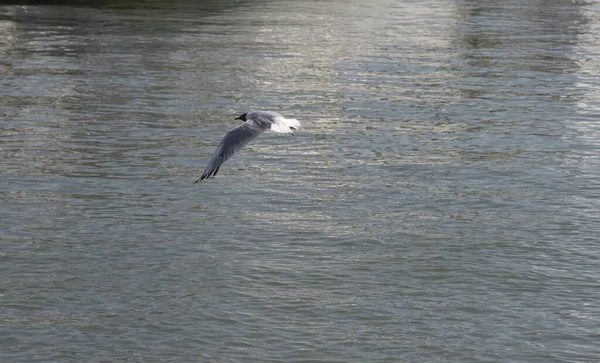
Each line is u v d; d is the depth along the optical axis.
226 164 19.73
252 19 39.38
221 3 43.94
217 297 13.57
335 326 12.81
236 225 16.33
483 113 24.42
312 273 14.45
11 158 19.73
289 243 15.58
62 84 26.69
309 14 41.16
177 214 16.81
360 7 43.81
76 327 12.67
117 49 32.06
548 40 36.12
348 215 16.89
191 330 12.62
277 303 13.44
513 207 17.42
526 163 20.08
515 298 13.74
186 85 26.83
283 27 37.38
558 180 18.98
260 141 21.45
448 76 29.08
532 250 15.42
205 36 34.88
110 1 43.78
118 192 17.89
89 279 14.12
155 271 14.42
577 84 28.28
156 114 23.56
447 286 14.12
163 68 29.08
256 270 14.51
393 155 20.53
